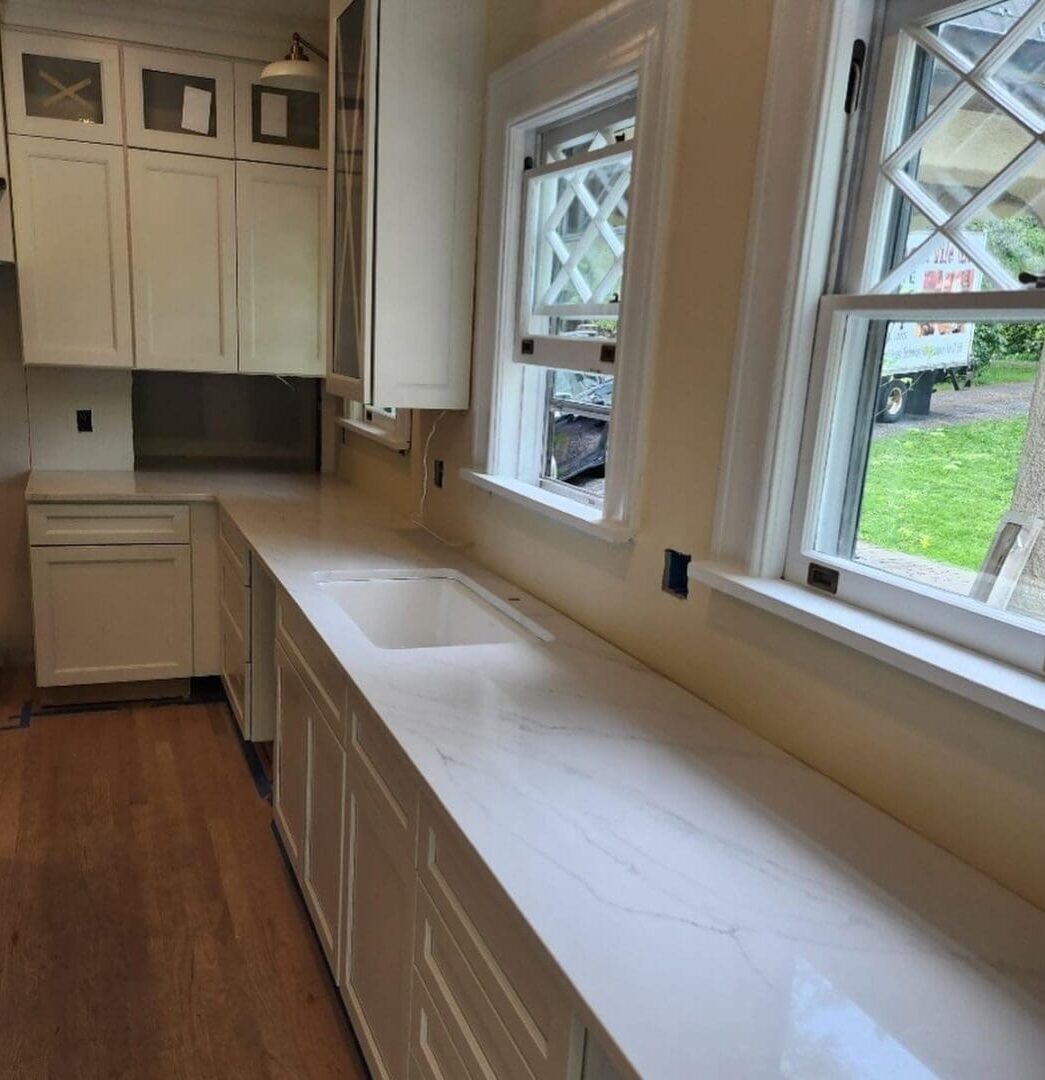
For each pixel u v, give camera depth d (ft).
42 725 10.76
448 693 5.13
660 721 4.90
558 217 7.15
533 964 3.20
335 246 9.01
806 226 4.37
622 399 5.90
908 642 3.89
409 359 8.05
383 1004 5.12
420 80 7.61
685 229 5.29
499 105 7.50
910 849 3.74
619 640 6.12
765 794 4.13
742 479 4.89
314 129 11.50
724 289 4.99
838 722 4.28
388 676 5.34
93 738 10.50
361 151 7.92
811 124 4.29
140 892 7.67
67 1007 6.35
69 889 7.66
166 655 11.38
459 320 8.18
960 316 3.77
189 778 9.68
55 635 10.82
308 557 8.18
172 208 11.06
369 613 7.77
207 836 8.57
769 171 4.56
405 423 10.06
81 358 11.02
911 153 4.09
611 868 3.45
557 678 5.48
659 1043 2.58
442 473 9.18
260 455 13.99
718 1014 2.71
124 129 10.66
